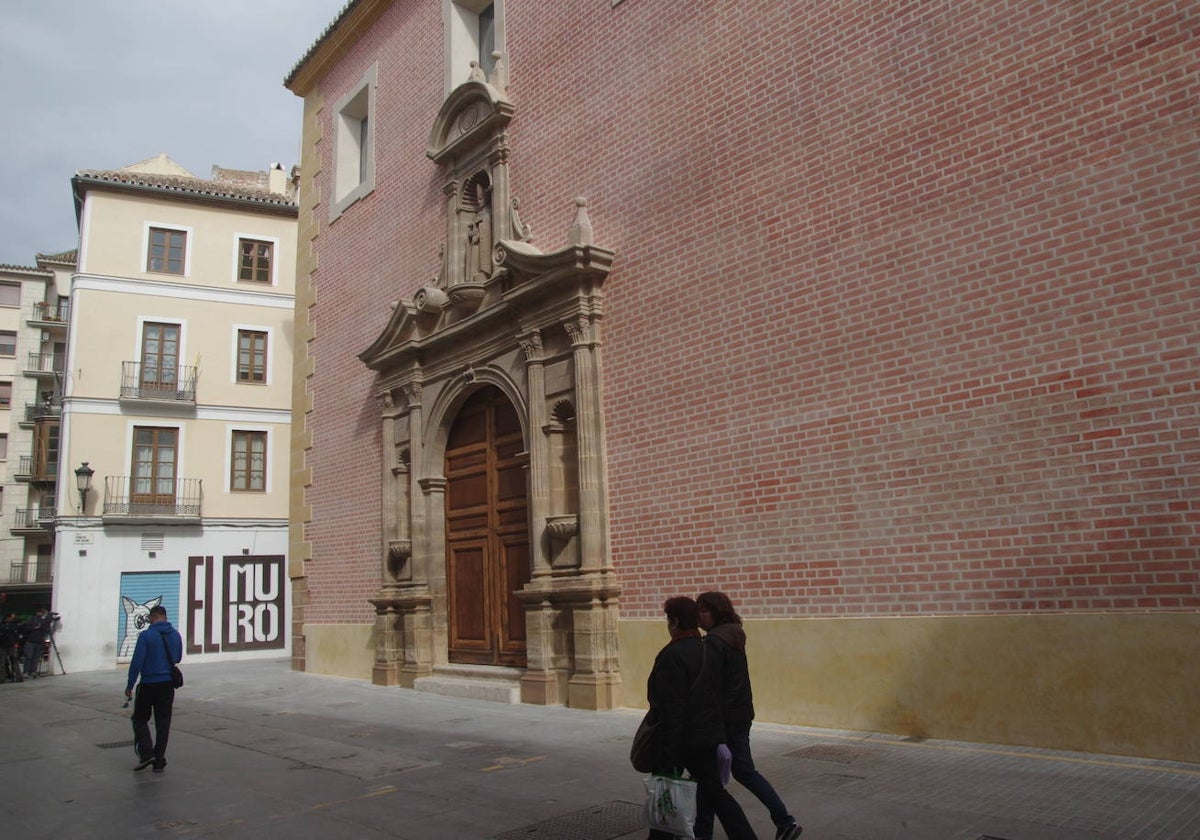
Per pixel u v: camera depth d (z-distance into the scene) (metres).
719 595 5.54
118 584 25.66
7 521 39.97
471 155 14.69
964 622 7.91
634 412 11.22
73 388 26.23
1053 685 7.32
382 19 18.14
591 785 6.96
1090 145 7.55
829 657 8.88
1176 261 6.98
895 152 8.92
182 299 28.17
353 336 17.78
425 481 14.76
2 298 42.09
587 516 11.33
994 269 8.05
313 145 20.14
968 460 8.04
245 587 27.41
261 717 12.05
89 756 9.53
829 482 9.07
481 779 7.37
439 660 14.30
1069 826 5.25
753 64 10.41
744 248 10.21
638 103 11.80
